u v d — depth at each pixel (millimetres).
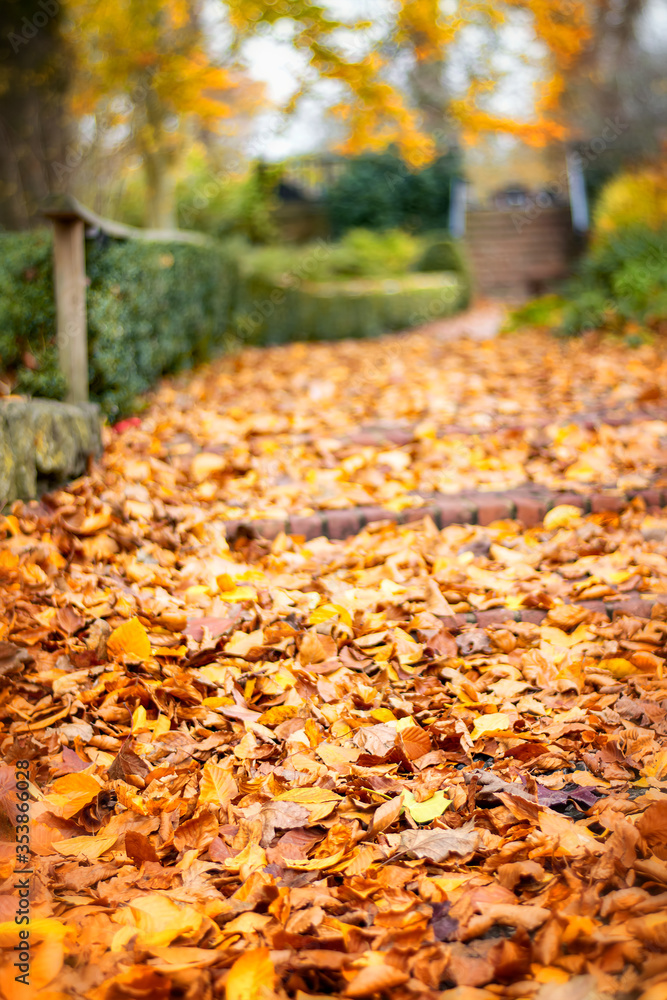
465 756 2139
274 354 8344
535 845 1744
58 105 8562
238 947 1501
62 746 2150
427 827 1872
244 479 3969
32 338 4309
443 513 3604
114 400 4723
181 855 1797
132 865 1768
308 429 4766
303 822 1832
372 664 2551
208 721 2262
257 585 2947
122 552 3189
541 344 7543
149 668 2449
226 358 7777
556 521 3559
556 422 4645
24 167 8680
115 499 3438
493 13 8094
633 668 2516
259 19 7031
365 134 9031
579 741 2188
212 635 2625
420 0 7113
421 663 2615
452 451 4254
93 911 1599
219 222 12523
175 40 8234
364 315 10312
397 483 3871
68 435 3650
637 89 14797
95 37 8031
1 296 4301
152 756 2129
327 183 16719
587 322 7613
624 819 1812
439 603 2850
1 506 3203
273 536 3449
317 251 11914
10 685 2330
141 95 8305
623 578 3041
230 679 2414
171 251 5984
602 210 9156
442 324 11750
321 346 9266
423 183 16047
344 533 3533
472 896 1617
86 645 2561
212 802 1922
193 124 10258
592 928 1487
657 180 8742
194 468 3992
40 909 1607
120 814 1916
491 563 3234
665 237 7945
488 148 19234
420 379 6207
